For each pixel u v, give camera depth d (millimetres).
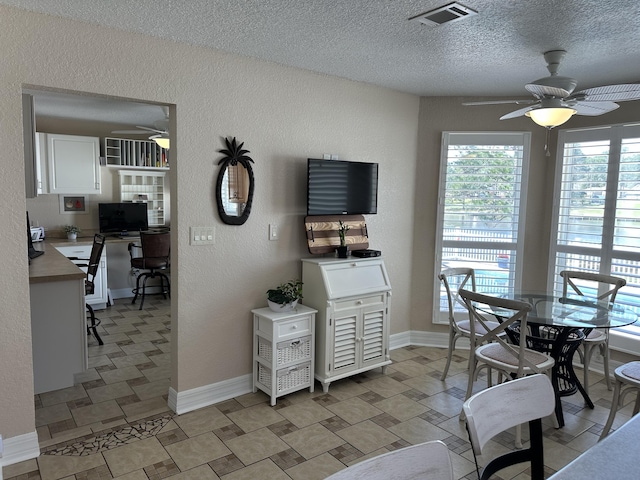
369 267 3584
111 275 6098
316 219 3523
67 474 2312
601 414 3039
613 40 2605
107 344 4320
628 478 989
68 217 5871
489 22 2375
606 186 3738
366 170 3723
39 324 2910
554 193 4090
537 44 2703
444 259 4316
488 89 3906
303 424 2848
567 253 4043
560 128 4035
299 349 3215
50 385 2979
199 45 2850
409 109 4152
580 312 2895
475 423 1191
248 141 3158
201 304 3041
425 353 4180
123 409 3035
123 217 6113
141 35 2639
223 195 3064
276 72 3246
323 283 3271
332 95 3584
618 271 3693
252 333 3305
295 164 3436
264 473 2342
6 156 2293
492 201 4207
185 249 2938
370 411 3029
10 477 2279
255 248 3279
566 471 1016
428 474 1016
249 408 3059
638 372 2545
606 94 2475
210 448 2564
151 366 3791
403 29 2512
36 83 2332
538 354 2799
